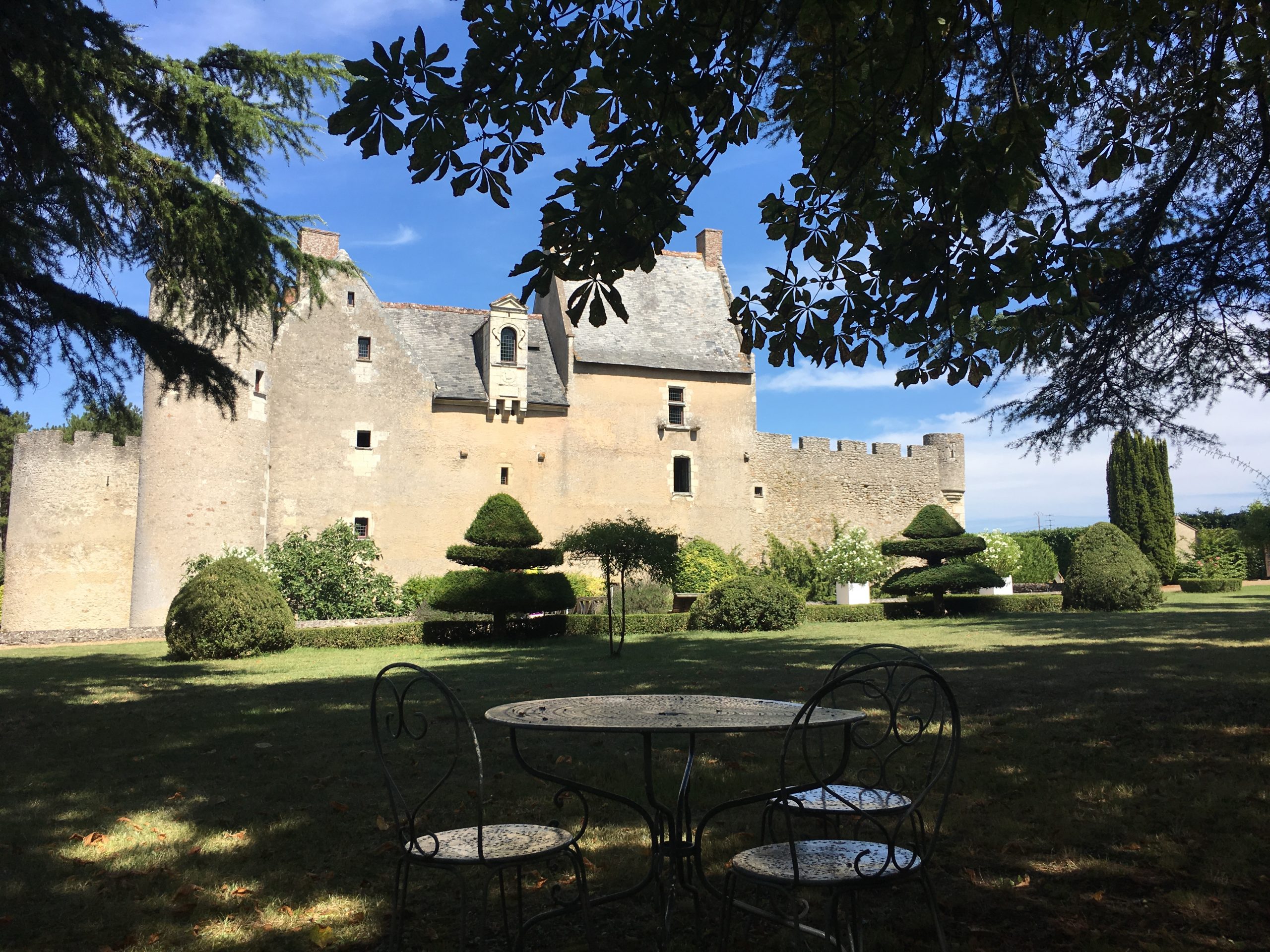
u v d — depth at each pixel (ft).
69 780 20.53
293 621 57.52
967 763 20.59
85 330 29.76
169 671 45.98
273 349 93.15
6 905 12.77
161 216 31.17
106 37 27.96
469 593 62.80
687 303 117.60
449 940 11.48
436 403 99.19
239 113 31.32
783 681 35.24
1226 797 16.84
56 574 92.38
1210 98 19.60
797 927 9.89
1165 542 117.19
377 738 10.93
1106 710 26.55
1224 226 24.07
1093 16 11.89
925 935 11.39
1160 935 11.03
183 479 82.28
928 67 15.61
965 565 80.28
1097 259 14.83
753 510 114.42
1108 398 26.30
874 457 124.67
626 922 12.14
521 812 17.06
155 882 13.67
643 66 13.44
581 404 105.29
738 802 11.30
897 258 15.11
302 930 11.85
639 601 87.20
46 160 27.25
